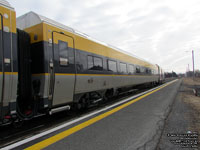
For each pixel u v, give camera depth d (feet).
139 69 41.27
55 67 13.98
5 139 10.80
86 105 19.54
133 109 19.39
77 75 16.81
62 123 14.28
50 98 13.52
